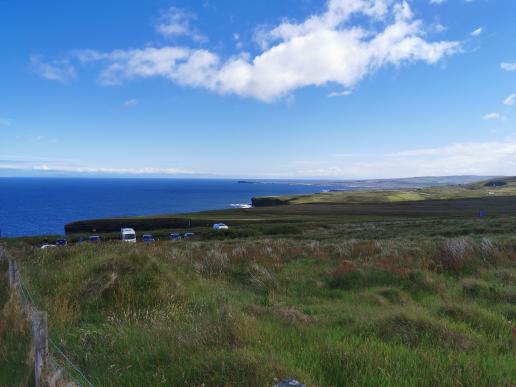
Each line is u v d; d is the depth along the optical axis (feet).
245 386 11.30
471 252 39.37
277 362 12.70
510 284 29.12
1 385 14.44
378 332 17.67
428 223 129.08
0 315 20.81
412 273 32.30
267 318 20.34
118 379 13.01
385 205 368.48
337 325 19.25
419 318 18.57
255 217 266.16
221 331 15.87
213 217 269.64
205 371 12.44
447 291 28.48
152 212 504.02
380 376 12.49
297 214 291.17
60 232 303.07
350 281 31.99
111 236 188.55
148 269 26.07
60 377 11.79
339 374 12.82
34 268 35.40
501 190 583.58
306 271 36.81
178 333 16.43
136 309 21.97
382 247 48.26
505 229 84.38
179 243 78.64
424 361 13.93
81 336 17.26
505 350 16.19
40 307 21.90
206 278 34.76
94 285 24.72
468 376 12.84
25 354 15.62
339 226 164.14
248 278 34.40
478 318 20.20
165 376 12.79
